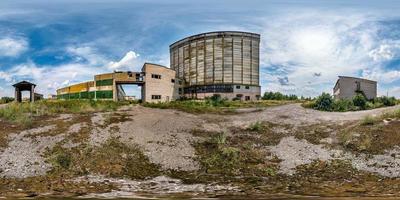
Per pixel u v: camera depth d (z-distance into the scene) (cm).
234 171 2242
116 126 3077
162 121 3347
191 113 4106
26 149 2464
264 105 5750
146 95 7256
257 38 9212
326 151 2514
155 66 7481
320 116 3741
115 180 2061
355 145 2534
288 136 2925
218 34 8938
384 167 2178
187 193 1773
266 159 2438
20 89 6066
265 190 1836
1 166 2183
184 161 2395
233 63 8875
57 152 2425
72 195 1728
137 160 2392
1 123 3045
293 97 8862
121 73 7194
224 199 1644
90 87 7600
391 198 1642
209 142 2759
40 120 3212
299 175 2150
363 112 3856
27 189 1850
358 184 1947
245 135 2972
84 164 2278
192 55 9456
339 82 6359
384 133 2658
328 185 1936
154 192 1800
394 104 5047
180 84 9106
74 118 3331
